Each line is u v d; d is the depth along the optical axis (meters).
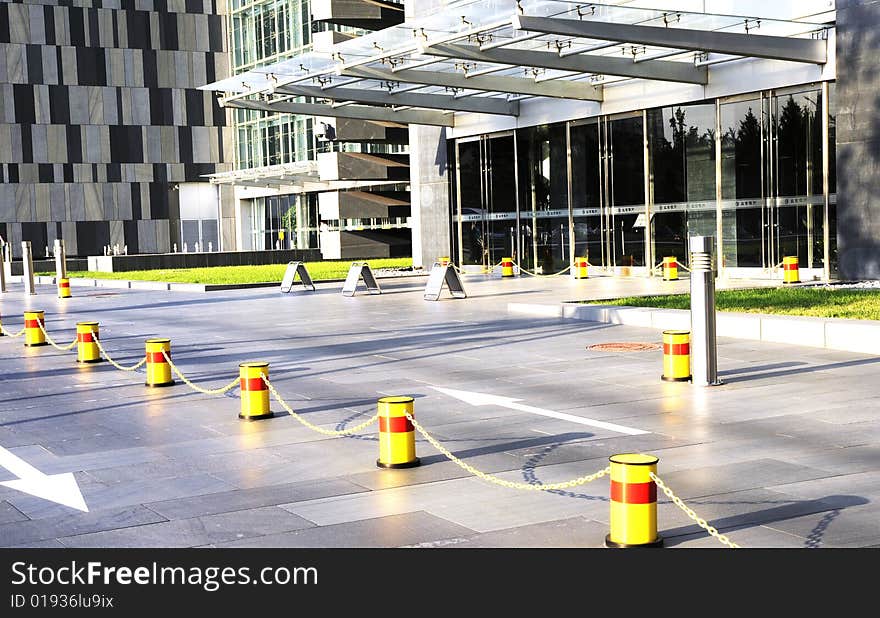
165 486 8.52
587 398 12.12
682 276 32.56
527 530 7.00
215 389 13.62
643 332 18.53
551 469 8.72
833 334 15.55
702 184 31.61
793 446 9.33
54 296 35.16
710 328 12.69
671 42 24.98
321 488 8.28
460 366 15.09
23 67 72.00
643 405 11.57
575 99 33.88
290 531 7.14
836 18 26.34
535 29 23.23
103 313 27.02
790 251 29.17
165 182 76.19
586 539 6.78
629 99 33.47
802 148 28.53
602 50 28.94
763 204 29.78
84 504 8.05
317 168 56.22
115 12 74.38
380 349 17.34
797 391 12.12
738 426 10.28
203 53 76.94
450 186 42.25
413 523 7.23
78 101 73.56
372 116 38.12
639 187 33.84
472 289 30.91
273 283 35.59
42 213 72.81
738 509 7.35
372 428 10.75
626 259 34.59
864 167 26.00
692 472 8.46
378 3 47.78
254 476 8.77
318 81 31.36
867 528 6.86
